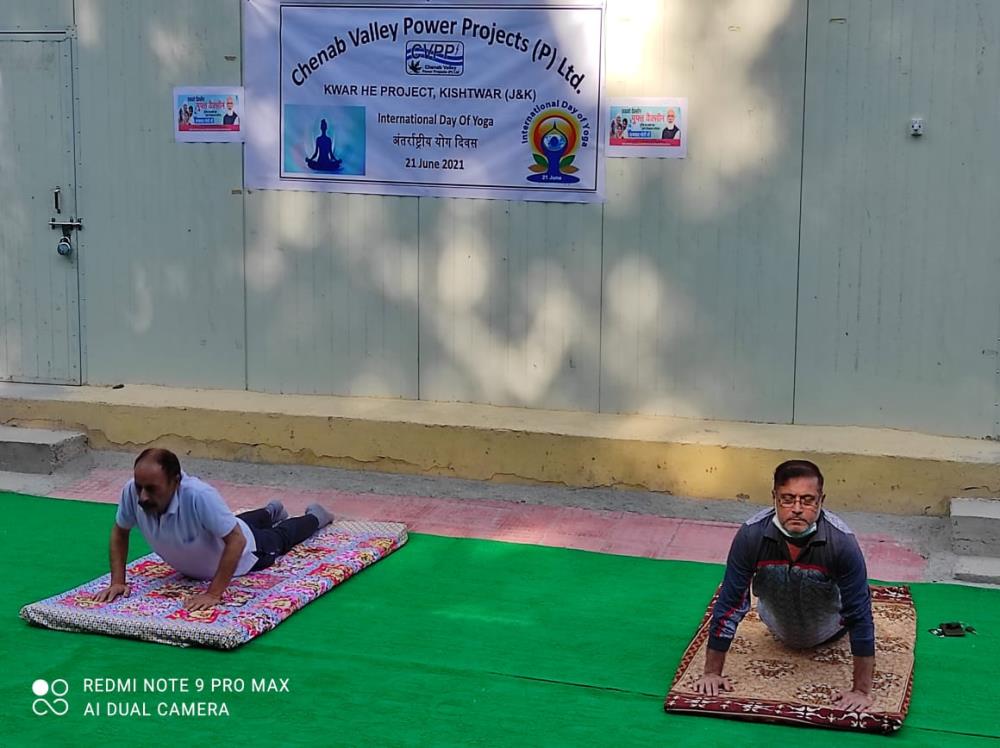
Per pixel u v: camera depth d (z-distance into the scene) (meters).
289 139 8.60
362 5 8.38
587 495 7.93
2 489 8.30
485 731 5.41
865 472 7.54
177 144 8.80
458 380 8.52
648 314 8.17
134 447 8.66
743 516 7.69
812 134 7.82
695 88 7.95
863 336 7.89
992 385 7.73
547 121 8.18
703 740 5.35
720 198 7.99
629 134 8.06
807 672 5.79
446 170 8.38
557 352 8.34
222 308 8.86
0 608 6.48
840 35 7.73
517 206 8.30
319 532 7.38
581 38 8.07
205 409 8.51
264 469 8.44
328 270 8.65
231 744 5.31
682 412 8.19
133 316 9.02
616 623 6.40
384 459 8.24
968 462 7.42
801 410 8.03
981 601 6.67
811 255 7.90
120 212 8.95
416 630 6.29
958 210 7.68
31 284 9.16
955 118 7.63
